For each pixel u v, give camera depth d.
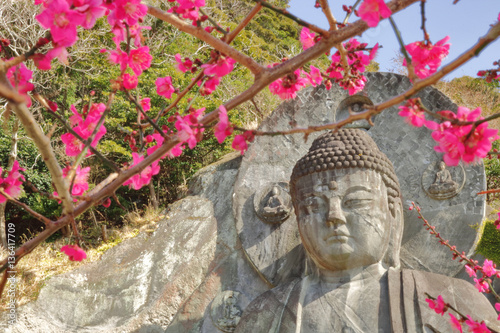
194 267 5.99
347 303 4.71
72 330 5.61
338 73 3.58
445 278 4.72
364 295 4.75
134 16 2.79
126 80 2.96
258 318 4.91
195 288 5.87
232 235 6.18
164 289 5.86
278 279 5.58
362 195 4.95
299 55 2.81
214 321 5.50
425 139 5.98
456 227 5.45
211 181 6.89
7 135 10.49
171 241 6.24
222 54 3.03
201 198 6.70
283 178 6.27
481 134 2.37
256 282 5.73
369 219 4.91
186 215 6.49
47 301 5.72
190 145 2.74
